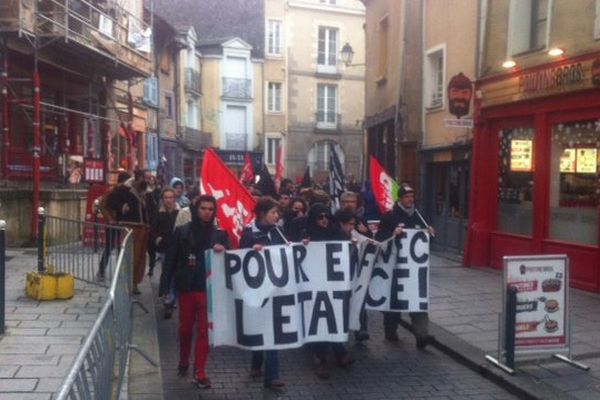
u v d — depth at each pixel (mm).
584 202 11117
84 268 9547
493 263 13594
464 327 8594
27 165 14930
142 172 10633
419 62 17750
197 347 6371
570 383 6387
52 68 16844
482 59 13898
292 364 7242
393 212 7957
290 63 42594
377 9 21719
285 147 42906
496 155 13609
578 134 11266
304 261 6473
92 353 3299
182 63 35375
